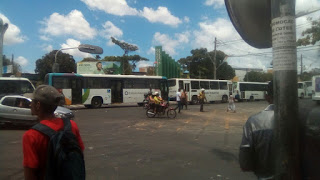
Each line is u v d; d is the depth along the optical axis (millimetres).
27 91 20484
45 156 1995
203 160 6383
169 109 16312
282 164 1778
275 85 1855
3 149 7680
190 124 13203
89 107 24812
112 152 7230
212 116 17125
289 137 1764
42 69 46844
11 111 11898
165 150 7461
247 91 39594
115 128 11781
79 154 2020
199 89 31688
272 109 2084
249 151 2072
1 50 21656
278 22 1844
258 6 2107
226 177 5141
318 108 1716
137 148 7723
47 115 2180
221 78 48594
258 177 2053
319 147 1707
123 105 29109
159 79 27234
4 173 5430
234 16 2213
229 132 10727
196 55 48031
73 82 22906
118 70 43250
